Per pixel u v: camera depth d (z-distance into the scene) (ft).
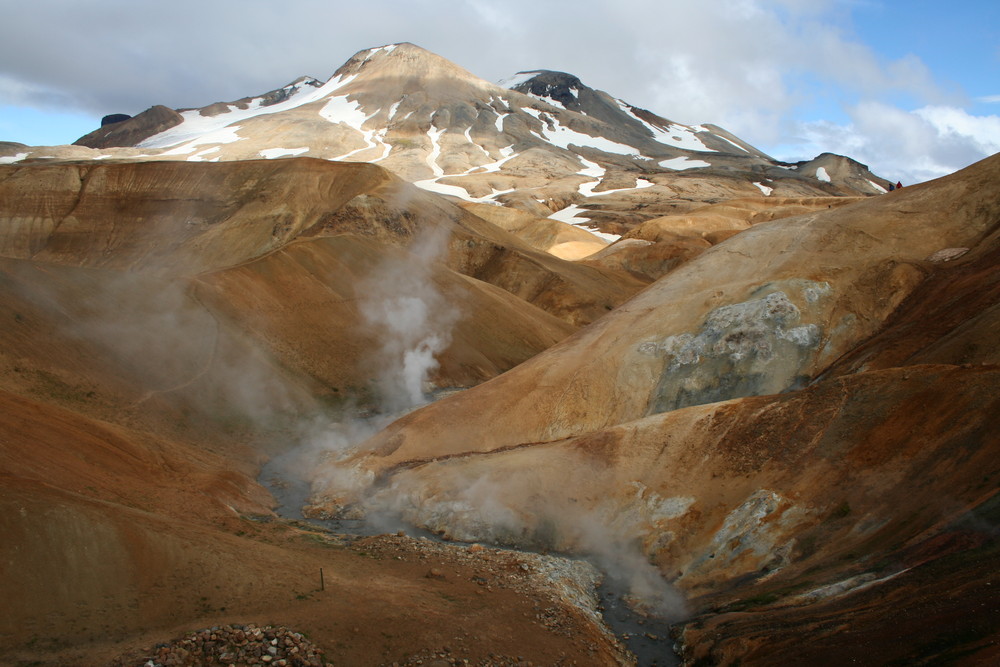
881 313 106.93
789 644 57.36
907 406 79.87
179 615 58.65
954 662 46.50
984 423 71.15
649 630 70.64
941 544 60.90
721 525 81.66
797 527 76.02
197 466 98.53
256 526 83.46
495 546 89.20
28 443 73.77
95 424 89.66
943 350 86.79
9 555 55.57
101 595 57.57
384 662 56.70
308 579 67.62
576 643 63.98
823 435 84.17
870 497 74.13
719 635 63.36
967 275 102.37
